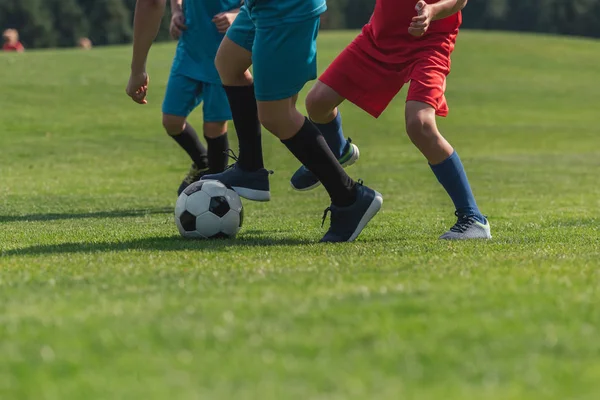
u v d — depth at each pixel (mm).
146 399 5234
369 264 10680
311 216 21312
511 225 18438
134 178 35375
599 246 13312
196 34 22281
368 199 14367
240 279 9398
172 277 9680
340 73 15430
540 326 6969
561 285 8781
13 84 65875
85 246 13398
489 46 103438
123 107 61000
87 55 82375
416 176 35688
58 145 47406
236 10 19953
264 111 13453
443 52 14945
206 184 15039
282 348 6324
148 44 14422
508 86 82250
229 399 5191
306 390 5352
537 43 107438
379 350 6238
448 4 13953
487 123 63125
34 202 25656
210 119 22594
